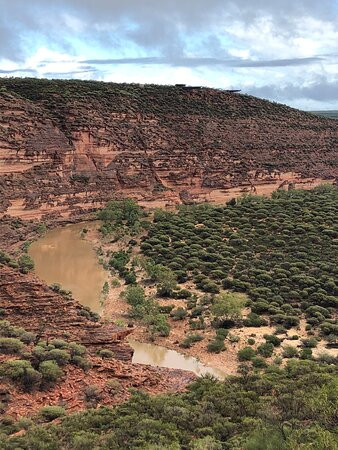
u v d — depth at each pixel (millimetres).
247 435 24922
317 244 82062
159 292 64938
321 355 46562
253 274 69188
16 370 33844
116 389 35625
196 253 78062
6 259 54594
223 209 107938
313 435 20984
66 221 107938
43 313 43781
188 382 39906
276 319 56281
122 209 112812
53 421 30672
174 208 124438
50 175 113688
